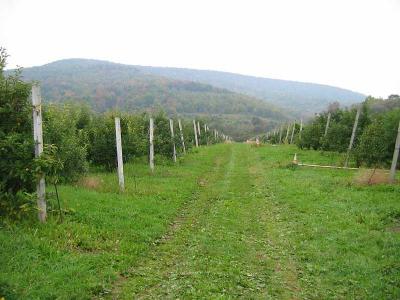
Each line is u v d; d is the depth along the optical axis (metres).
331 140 29.38
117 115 20.61
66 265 8.06
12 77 10.55
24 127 10.55
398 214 12.98
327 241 10.80
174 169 23.22
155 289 7.73
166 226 11.93
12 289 6.63
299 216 13.38
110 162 19.97
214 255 9.66
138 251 9.55
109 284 7.70
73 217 10.98
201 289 7.69
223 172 24.08
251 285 8.08
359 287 8.12
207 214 13.73
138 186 16.59
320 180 19.62
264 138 81.69
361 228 11.80
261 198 16.53
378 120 24.61
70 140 15.33
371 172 18.98
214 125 119.50
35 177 9.91
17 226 9.51
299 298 7.69
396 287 8.02
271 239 11.27
